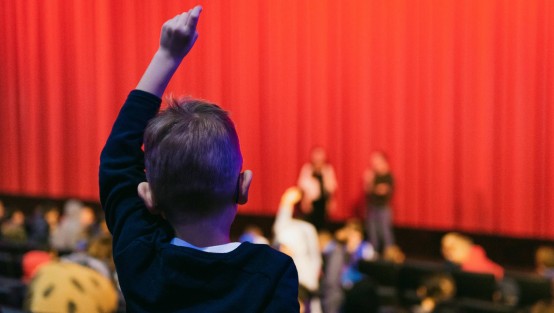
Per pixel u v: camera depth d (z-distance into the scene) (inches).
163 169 44.4
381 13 410.9
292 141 440.1
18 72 527.2
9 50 529.0
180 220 45.3
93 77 498.6
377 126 415.5
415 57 402.9
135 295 44.6
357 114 420.8
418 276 294.2
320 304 286.0
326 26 426.6
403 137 408.8
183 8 463.8
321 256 313.0
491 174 386.9
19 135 533.0
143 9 476.4
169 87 472.4
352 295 245.1
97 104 499.5
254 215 455.2
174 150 44.1
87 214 367.6
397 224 412.8
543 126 373.4
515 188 382.3
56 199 526.0
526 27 374.6
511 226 384.5
